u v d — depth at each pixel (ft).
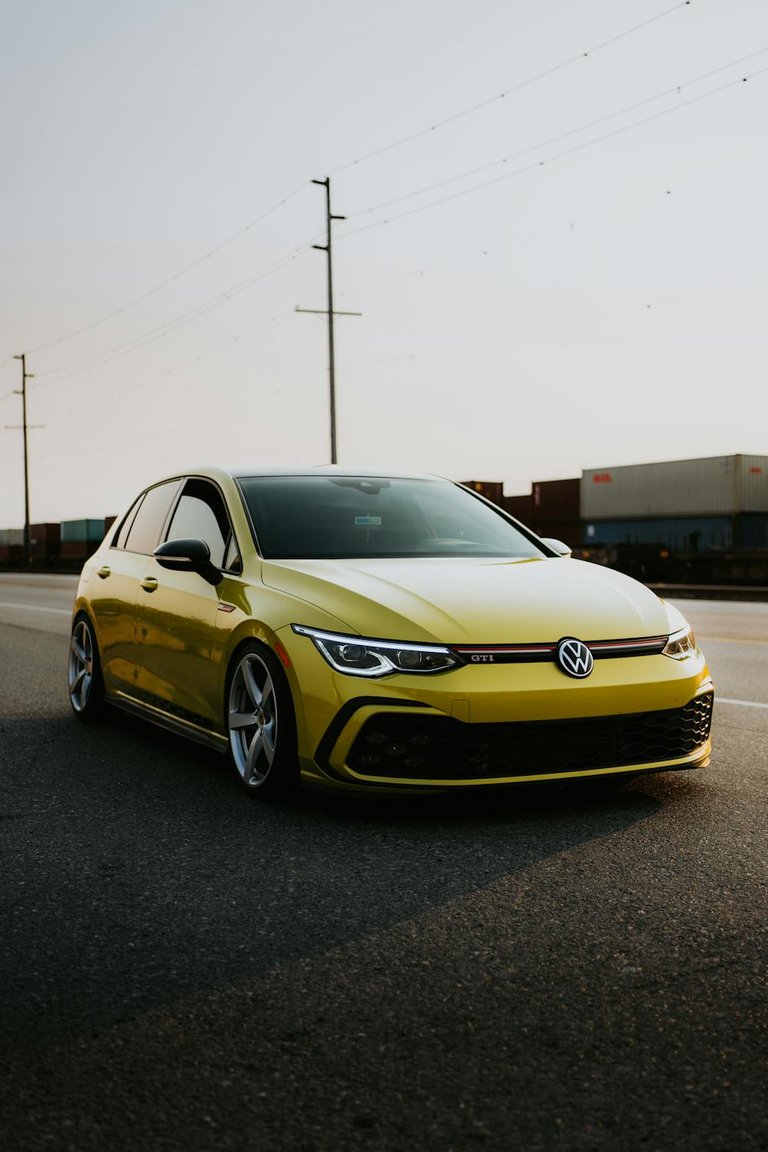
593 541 123.13
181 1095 6.51
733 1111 6.25
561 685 12.17
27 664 30.48
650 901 9.84
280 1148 5.94
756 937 8.92
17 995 7.98
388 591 13.06
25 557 197.47
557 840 11.81
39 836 12.36
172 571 16.57
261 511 15.85
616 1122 6.15
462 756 12.00
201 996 7.93
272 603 13.53
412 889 10.27
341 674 12.29
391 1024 7.42
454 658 12.09
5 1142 6.00
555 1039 7.16
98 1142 6.00
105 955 8.76
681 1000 7.73
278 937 9.10
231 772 15.75
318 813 13.14
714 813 12.88
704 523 110.01
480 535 16.56
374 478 17.84
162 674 16.62
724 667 27.55
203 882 10.60
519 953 8.67
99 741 18.37
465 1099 6.42
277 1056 6.98
